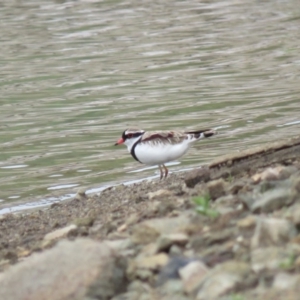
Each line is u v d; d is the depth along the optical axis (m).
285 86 24.27
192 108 22.11
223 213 8.24
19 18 36.41
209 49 30.20
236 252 6.98
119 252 7.82
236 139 18.95
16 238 11.32
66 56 29.36
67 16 36.78
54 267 7.16
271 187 9.35
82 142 19.34
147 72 26.72
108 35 32.81
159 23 35.28
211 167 11.26
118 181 16.30
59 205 13.41
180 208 9.67
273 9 38.25
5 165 17.83
